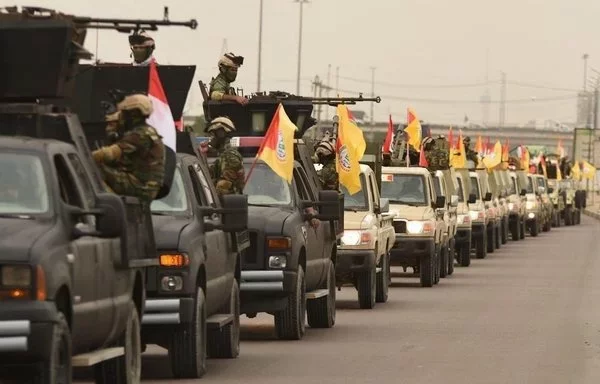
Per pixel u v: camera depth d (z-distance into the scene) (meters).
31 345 24.41
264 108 51.34
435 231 72.06
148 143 30.75
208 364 38.28
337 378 35.72
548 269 87.12
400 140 79.75
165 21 30.88
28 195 26.41
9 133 28.58
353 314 55.16
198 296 34.72
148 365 38.00
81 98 34.59
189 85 38.03
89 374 35.31
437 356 40.91
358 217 57.12
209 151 42.84
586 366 38.69
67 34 28.41
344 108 52.94
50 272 24.84
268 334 46.75
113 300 28.50
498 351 42.28
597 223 192.38
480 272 84.38
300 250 43.91
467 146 107.44
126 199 29.02
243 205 36.62
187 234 34.22
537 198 144.88
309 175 48.97
